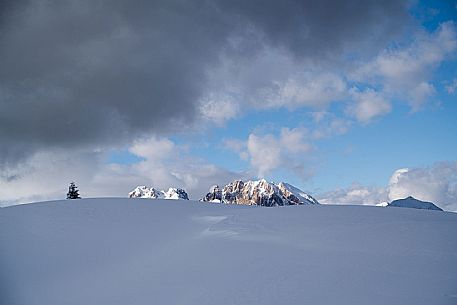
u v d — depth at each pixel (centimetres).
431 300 676
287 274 821
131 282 862
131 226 1359
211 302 723
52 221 1374
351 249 960
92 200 1786
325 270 830
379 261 868
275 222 1306
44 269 966
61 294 822
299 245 1019
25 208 1569
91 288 845
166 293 783
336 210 1488
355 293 713
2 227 1284
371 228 1140
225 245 1070
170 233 1282
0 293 829
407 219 1274
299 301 697
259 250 998
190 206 1773
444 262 852
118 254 1073
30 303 782
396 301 677
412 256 895
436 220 1252
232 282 803
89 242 1170
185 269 909
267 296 727
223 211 1681
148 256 1043
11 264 994
